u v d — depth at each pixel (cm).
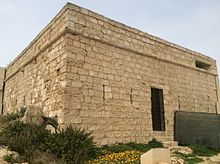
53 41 1344
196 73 1998
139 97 1476
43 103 1361
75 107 1163
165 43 1770
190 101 1852
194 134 1627
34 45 1644
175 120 1650
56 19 1352
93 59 1297
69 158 905
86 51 1278
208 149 1500
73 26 1252
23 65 1823
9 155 828
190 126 1645
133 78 1475
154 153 834
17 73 2008
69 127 1042
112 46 1411
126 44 1488
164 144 1457
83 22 1298
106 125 1259
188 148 1402
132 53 1519
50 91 1299
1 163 774
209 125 1622
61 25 1290
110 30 1420
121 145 1229
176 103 1727
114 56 1406
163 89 1658
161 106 1623
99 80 1293
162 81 1667
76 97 1179
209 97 2058
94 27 1341
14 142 912
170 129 1614
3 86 2389
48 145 942
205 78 2080
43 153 901
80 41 1267
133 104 1427
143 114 1467
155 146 1394
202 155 1352
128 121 1370
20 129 1035
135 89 1466
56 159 889
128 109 1391
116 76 1384
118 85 1380
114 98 1338
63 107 1130
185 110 1778
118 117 1327
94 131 1201
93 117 1216
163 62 1720
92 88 1252
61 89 1183
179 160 1043
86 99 1213
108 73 1347
